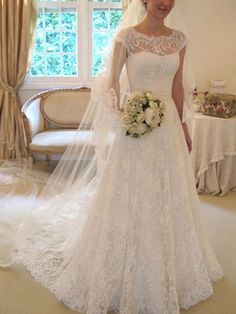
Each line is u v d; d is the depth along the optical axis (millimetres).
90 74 3938
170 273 1659
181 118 1915
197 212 1870
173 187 1713
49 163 3820
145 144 1651
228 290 1888
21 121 3693
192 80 1873
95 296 1659
